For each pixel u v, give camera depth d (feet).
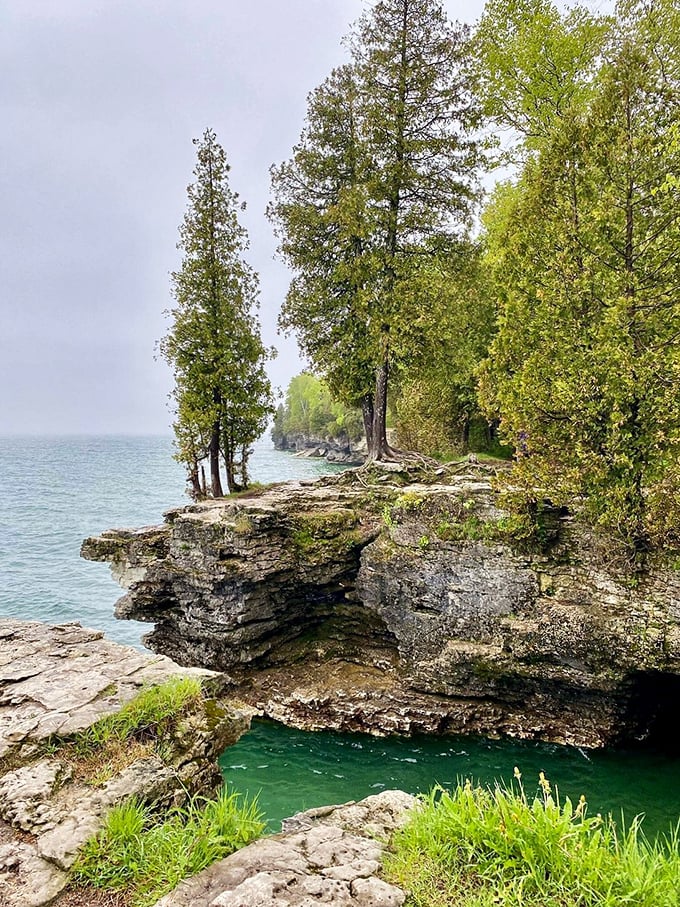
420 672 50.34
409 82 73.31
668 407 38.40
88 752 17.24
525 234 48.14
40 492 229.04
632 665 40.81
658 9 48.49
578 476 41.93
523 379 44.62
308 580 57.62
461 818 14.61
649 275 41.63
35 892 12.09
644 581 41.57
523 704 47.93
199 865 13.37
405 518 54.34
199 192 82.48
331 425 368.48
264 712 51.31
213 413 79.82
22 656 24.75
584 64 73.10
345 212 72.79
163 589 60.13
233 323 82.84
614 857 13.43
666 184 38.04
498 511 49.08
